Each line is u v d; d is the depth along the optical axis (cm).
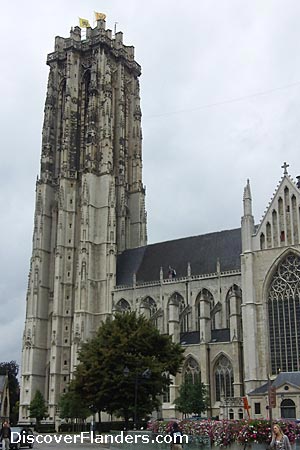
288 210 12238
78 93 19312
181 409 12181
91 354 9694
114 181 17912
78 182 18400
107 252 17012
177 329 14400
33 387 16688
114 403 9219
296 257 11925
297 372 11000
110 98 18812
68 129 18700
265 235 12331
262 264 12206
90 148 17962
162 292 15762
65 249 17625
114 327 9931
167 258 16838
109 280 16750
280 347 11725
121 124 19288
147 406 9325
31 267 17738
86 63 19738
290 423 4859
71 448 7556
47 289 17850
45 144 18962
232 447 5006
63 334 16900
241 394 12481
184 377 13525
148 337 9819
